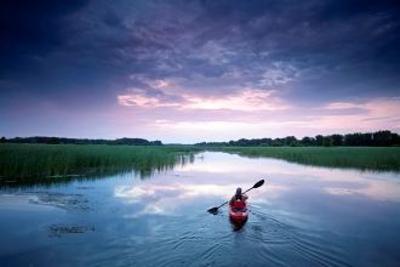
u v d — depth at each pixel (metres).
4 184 18.75
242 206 12.19
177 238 9.58
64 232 10.13
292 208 14.19
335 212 13.52
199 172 27.77
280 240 9.56
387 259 8.41
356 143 117.69
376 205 15.02
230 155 63.31
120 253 8.40
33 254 8.35
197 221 11.54
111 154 31.53
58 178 21.44
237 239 9.53
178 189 18.45
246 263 7.78
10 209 12.95
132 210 13.06
